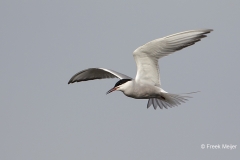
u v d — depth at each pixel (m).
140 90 12.77
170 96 12.73
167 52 12.20
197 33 11.83
